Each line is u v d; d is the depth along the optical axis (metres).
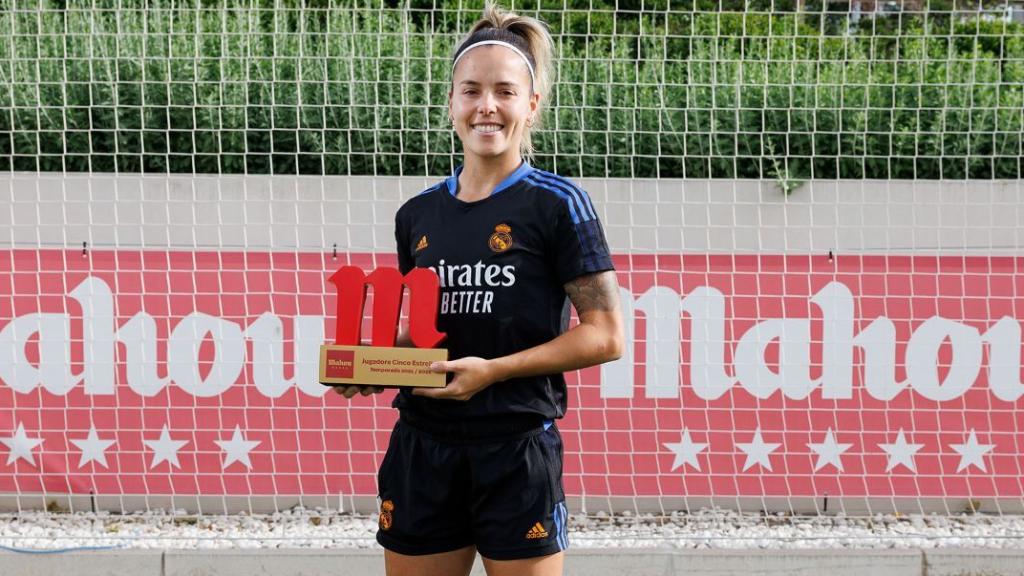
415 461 2.69
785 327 4.87
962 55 6.17
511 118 2.58
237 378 4.87
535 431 2.64
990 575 4.21
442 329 2.63
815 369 4.88
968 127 5.82
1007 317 4.88
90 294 4.87
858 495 4.89
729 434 4.88
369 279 2.62
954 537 4.63
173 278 4.86
